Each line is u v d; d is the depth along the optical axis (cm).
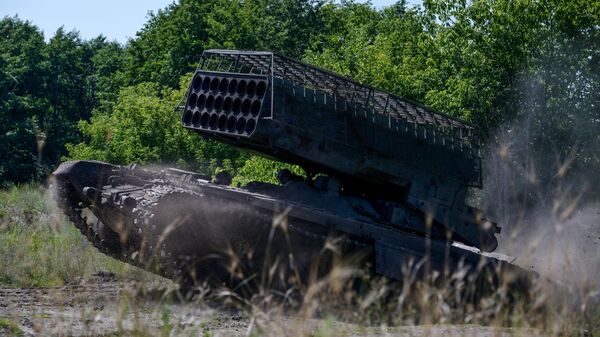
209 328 2341
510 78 5769
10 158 13150
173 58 12144
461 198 3706
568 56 5569
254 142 3269
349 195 3559
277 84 3222
